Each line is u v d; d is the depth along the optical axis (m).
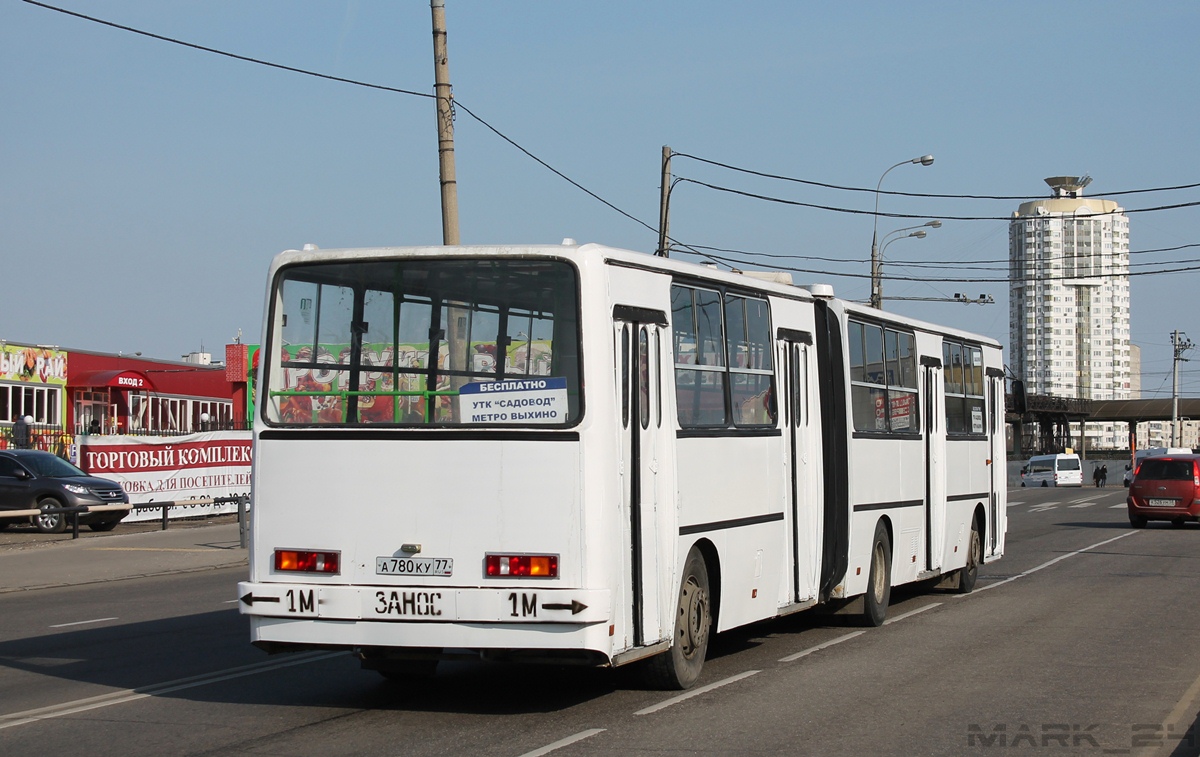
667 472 9.23
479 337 8.57
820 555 12.34
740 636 12.93
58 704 9.16
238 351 53.59
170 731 8.16
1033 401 91.81
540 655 8.17
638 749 7.59
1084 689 9.77
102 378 45.97
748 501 10.73
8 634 13.34
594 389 8.33
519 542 8.26
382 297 8.79
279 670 10.78
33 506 28.17
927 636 12.88
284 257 9.00
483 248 8.62
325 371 8.80
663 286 9.41
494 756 7.38
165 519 29.67
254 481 8.79
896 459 14.44
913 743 7.83
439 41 18.59
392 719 8.57
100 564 22.12
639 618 8.76
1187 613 14.72
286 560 8.64
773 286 11.59
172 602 16.50
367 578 8.48
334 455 8.62
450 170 18.62
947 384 16.70
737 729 8.21
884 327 14.27
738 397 10.68
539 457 8.30
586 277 8.44
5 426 35.88
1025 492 64.50
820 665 10.97
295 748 7.63
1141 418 107.56
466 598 8.22
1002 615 14.65
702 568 9.96
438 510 8.39
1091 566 21.34
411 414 8.59
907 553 14.80
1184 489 32.41
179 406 52.91
